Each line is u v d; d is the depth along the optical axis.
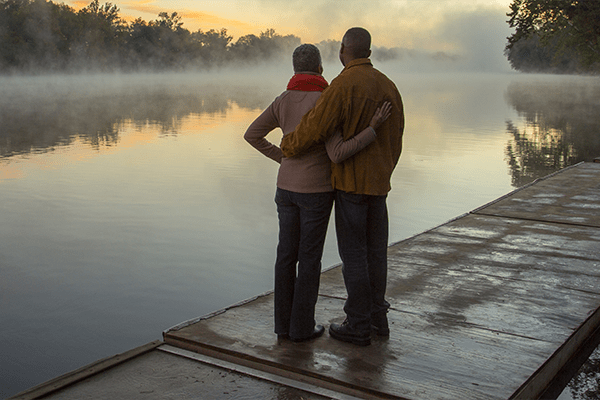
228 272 6.87
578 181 8.09
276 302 2.89
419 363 2.64
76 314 5.59
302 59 2.76
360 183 2.62
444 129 25.23
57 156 18.09
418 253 4.59
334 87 2.51
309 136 2.53
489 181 12.91
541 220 5.74
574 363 2.96
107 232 8.76
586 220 5.71
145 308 5.73
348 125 2.54
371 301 2.85
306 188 2.66
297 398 2.42
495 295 3.59
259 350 2.78
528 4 27.02
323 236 2.76
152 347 2.93
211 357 2.82
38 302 5.89
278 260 2.86
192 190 12.10
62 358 4.64
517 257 4.45
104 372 2.66
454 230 5.38
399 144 2.81
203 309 5.73
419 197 11.19
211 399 2.41
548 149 18.70
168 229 8.94
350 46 2.65
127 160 16.94
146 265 7.11
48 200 11.19
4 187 12.59
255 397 2.42
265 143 2.90
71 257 7.51
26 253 7.67
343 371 2.56
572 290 3.68
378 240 2.84
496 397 2.34
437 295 3.60
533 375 2.54
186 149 19.55
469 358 2.70
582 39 28.30
